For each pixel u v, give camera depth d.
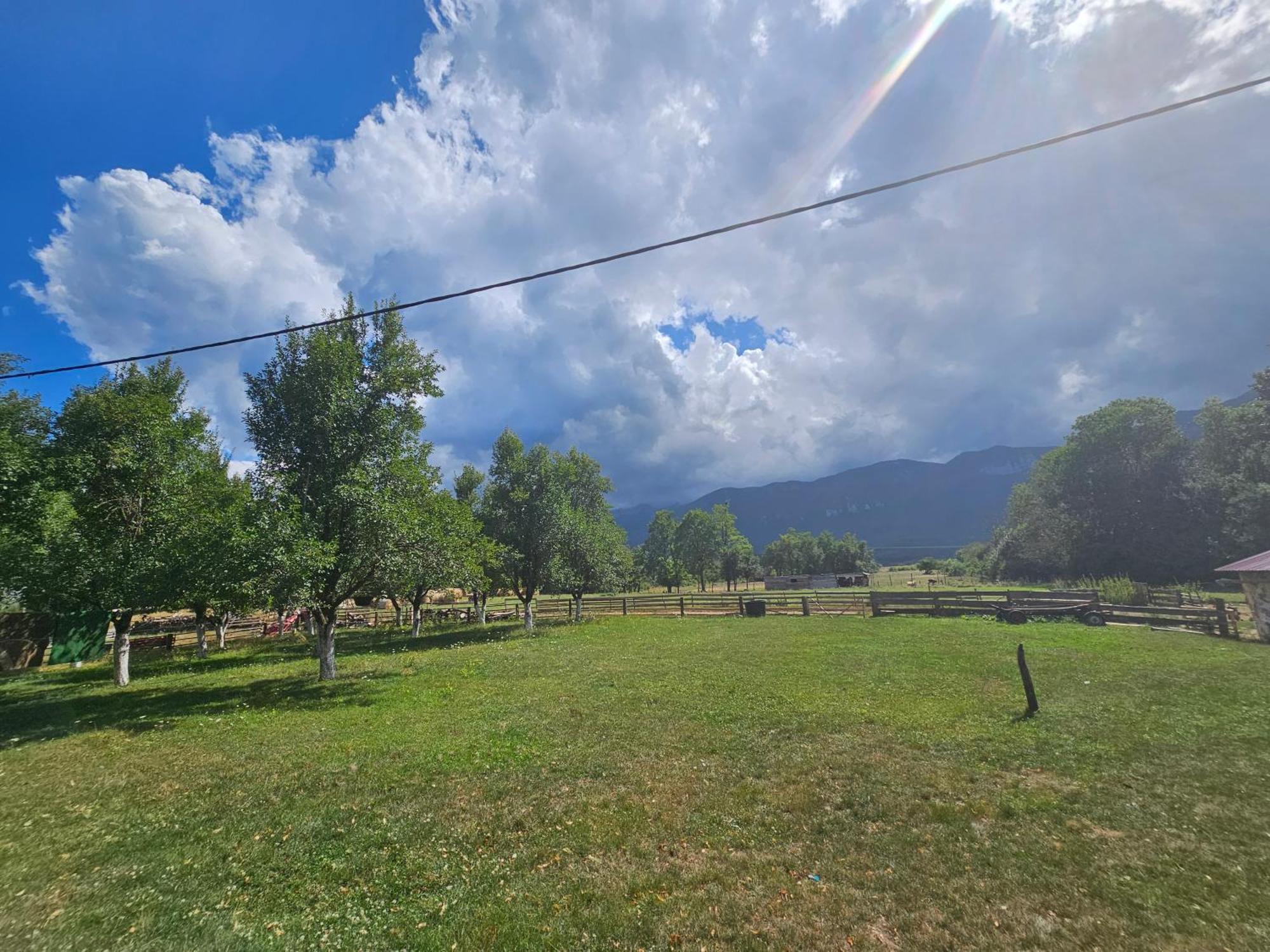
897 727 10.58
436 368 21.11
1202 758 8.31
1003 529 80.94
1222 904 4.96
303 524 17.33
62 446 21.58
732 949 4.67
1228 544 49.88
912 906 5.17
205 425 26.38
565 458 40.44
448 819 7.38
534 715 12.72
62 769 9.98
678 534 97.19
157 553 20.02
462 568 20.84
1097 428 59.88
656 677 16.73
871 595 33.97
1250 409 51.66
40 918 5.28
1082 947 4.54
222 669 24.00
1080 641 20.55
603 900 5.42
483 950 4.73
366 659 24.47
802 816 7.14
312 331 19.42
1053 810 6.92
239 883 5.92
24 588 19.50
